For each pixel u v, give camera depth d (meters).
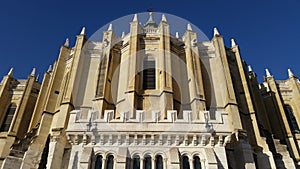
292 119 43.69
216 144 23.19
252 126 33.84
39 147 30.66
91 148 22.58
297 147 39.44
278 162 31.58
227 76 37.00
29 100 44.06
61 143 27.44
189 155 22.41
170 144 22.98
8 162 28.41
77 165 21.94
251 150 28.91
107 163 22.08
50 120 34.12
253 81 44.06
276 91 45.06
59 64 40.69
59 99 35.56
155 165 21.88
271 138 34.97
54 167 25.44
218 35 42.06
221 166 21.98
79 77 36.59
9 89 46.09
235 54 42.88
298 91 45.34
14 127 39.56
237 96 37.44
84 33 41.12
